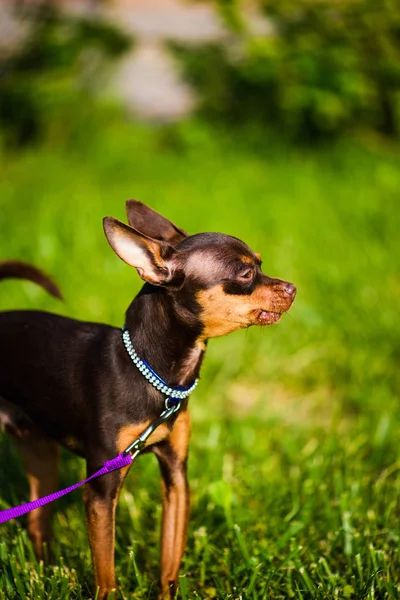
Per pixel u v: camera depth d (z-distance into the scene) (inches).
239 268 141.6
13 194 387.2
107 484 135.5
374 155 452.4
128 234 135.8
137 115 546.6
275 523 163.8
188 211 358.6
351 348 243.1
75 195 386.9
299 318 257.6
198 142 479.5
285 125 483.5
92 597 143.1
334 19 475.5
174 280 139.2
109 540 136.0
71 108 506.0
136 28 564.4
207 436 201.6
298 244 315.9
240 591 143.3
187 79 510.3
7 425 156.4
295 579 148.4
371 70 468.4
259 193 396.5
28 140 505.7
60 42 492.4
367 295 271.7
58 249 303.9
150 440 140.3
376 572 143.6
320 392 233.0
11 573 144.9
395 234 332.8
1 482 176.6
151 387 137.1
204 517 167.6
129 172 450.3
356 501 169.9
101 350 141.3
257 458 193.0
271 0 478.3
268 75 465.4
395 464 182.7
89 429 138.1
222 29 512.1
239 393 232.8
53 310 257.3
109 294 269.3
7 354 149.6
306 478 179.9
